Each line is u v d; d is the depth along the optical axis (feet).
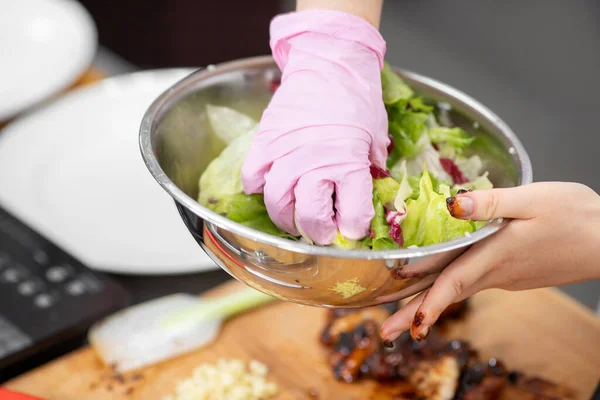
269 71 2.63
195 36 8.02
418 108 2.62
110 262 3.39
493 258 2.32
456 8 8.88
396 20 8.67
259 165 2.34
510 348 3.16
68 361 3.10
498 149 2.51
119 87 4.30
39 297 3.17
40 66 4.27
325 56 2.36
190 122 2.54
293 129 2.30
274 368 3.10
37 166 3.87
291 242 2.10
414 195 2.42
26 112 4.29
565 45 8.30
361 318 3.18
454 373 2.96
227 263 2.26
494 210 2.25
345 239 2.29
